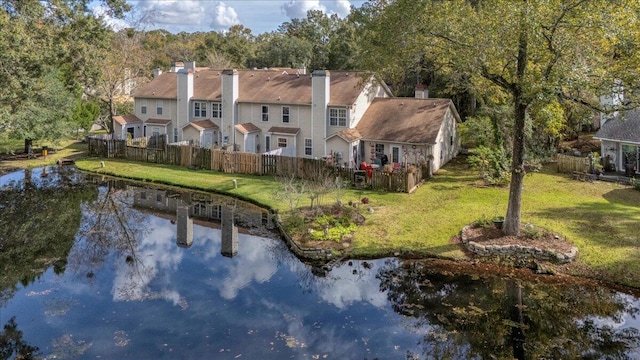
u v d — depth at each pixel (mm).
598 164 28828
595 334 12883
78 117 45750
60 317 13891
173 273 17359
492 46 16562
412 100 34875
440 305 14609
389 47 19812
